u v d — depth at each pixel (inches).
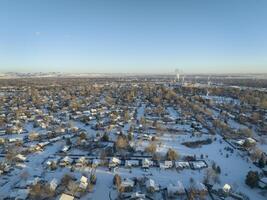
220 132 7111.2
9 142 6117.1
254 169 4857.3
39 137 6451.8
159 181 4318.4
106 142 6127.0
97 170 4672.7
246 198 3841.0
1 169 4576.8
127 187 3996.1
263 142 6274.6
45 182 4141.2
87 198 3764.8
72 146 5821.9
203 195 3828.7
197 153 5575.8
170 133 6914.4
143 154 5403.5
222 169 4835.1
